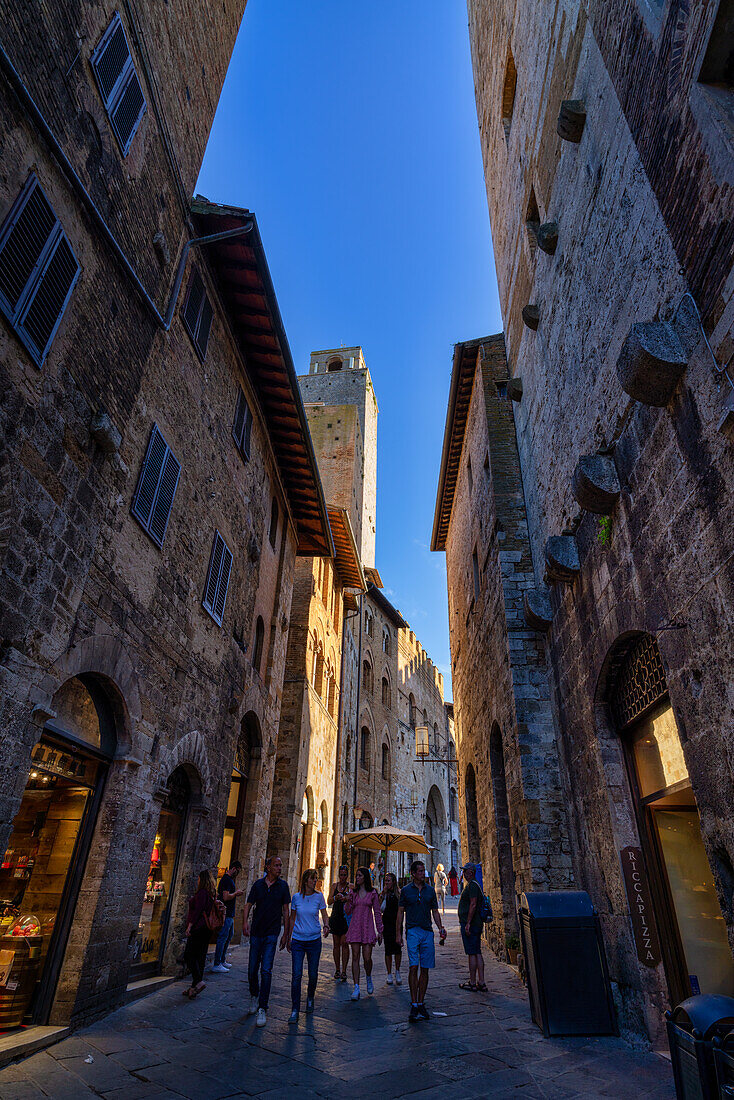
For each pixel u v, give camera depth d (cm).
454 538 2125
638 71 525
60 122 591
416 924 721
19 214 527
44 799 662
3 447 514
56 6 580
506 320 1307
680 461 498
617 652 698
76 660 632
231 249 1053
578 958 678
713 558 450
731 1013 324
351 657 2578
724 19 398
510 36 1126
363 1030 650
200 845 982
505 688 1125
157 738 830
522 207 1097
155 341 841
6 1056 509
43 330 562
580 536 804
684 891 623
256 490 1356
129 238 746
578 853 867
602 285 679
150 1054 553
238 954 1170
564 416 868
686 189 456
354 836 1432
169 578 881
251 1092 470
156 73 812
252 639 1308
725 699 438
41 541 565
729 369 418
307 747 1792
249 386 1285
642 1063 556
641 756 696
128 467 757
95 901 668
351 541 2217
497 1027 672
